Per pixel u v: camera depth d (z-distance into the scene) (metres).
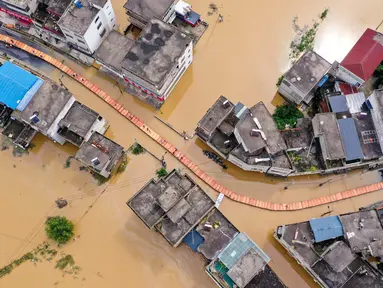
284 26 79.44
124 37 72.81
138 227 67.75
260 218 67.56
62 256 66.38
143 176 70.12
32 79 70.12
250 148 61.97
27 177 70.81
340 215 61.78
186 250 66.12
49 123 66.00
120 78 76.06
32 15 75.56
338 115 67.38
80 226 68.06
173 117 73.81
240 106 68.81
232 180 69.56
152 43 69.00
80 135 66.88
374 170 69.19
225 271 58.34
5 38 78.75
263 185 69.25
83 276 65.38
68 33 71.69
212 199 65.12
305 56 68.75
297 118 70.94
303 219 67.12
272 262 65.62
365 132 66.94
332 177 68.94
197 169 69.69
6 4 74.56
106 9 72.56
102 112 74.25
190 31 78.56
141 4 73.69
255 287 57.84
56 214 68.62
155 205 61.84
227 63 77.12
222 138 68.38
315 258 59.62
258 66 76.75
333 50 77.75
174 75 70.81
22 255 66.44
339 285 58.59
